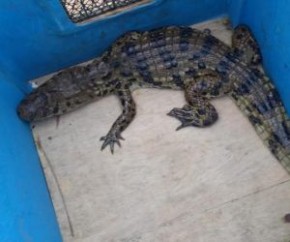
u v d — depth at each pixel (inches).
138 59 27.5
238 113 27.7
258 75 27.0
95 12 26.2
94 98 28.4
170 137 27.6
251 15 26.8
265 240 24.5
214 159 26.8
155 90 28.9
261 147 26.7
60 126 28.4
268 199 25.5
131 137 27.8
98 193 26.7
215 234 25.0
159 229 25.5
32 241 20.6
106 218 26.1
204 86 27.2
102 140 27.8
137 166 27.1
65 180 27.1
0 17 24.0
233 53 27.5
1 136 22.0
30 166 25.0
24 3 23.6
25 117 26.5
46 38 26.6
